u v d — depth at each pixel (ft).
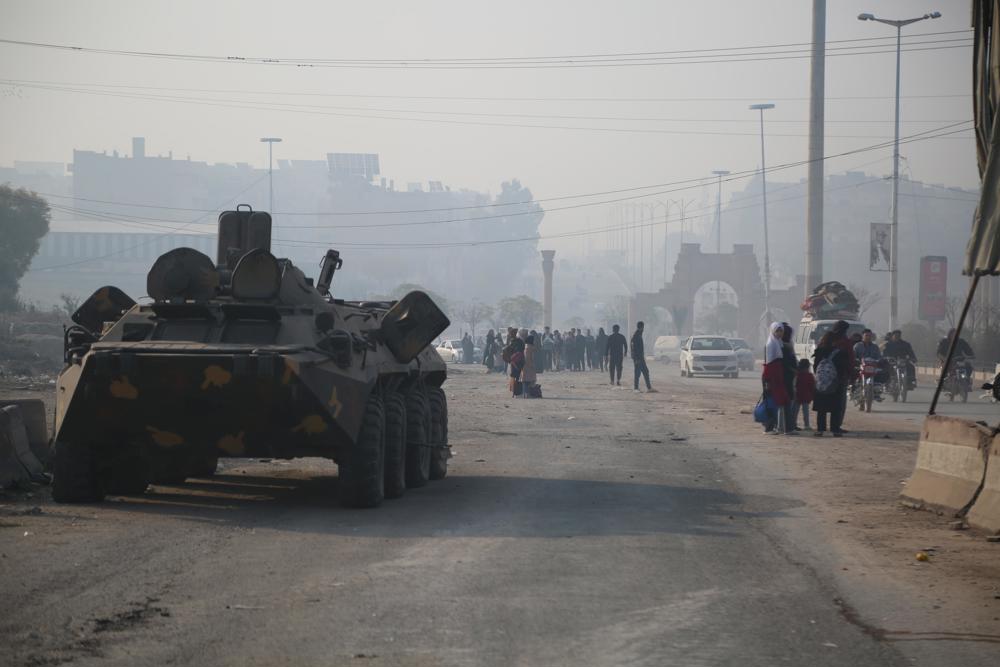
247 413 43.39
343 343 44.50
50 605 27.58
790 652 24.81
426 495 51.13
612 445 77.77
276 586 30.45
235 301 46.09
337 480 56.75
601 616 27.73
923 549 38.27
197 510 44.80
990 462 43.80
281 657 23.58
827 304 177.37
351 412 44.45
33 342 200.95
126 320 46.11
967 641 26.16
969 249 44.47
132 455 46.68
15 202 291.99
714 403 128.16
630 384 178.50
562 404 124.88
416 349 52.80
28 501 46.39
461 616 27.48
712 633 26.30
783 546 38.45
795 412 87.81
